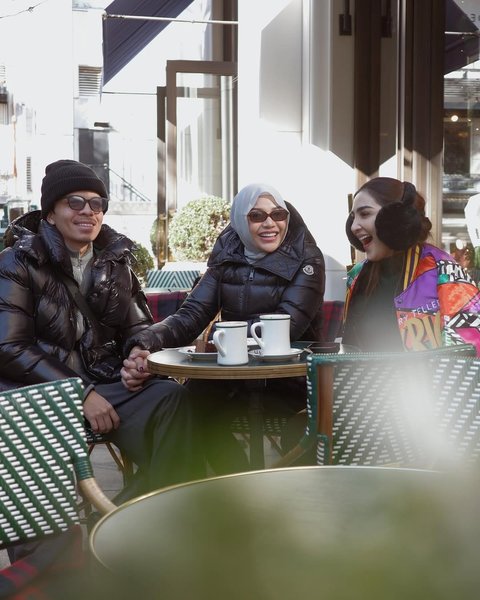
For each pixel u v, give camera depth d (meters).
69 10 17.98
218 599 1.06
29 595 1.60
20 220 3.29
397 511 1.40
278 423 3.44
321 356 2.14
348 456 2.17
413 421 2.18
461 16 6.21
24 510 1.84
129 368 3.09
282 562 1.19
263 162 8.54
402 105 7.34
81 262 3.30
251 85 8.62
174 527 1.33
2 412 1.84
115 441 3.10
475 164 6.04
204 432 3.46
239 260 3.52
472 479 1.56
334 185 8.09
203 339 3.29
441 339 2.87
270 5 8.46
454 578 1.13
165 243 10.27
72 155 18.42
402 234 2.90
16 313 3.10
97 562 1.19
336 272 8.10
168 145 10.10
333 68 8.02
